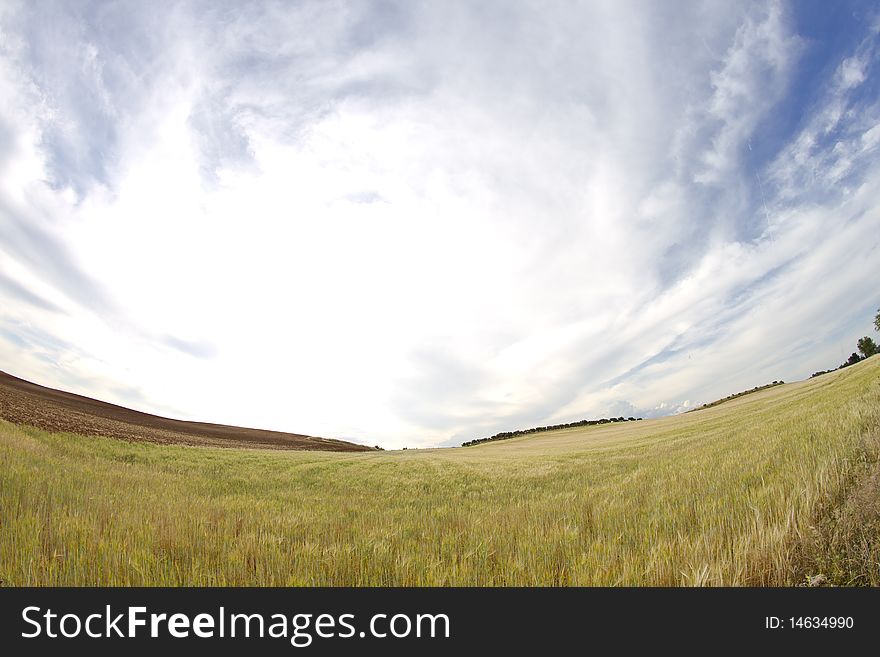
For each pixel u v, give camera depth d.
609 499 11.04
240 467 28.64
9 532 6.71
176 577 5.59
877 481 6.16
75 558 5.85
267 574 5.78
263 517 9.78
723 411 56.69
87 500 10.12
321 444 81.12
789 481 7.67
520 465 26.97
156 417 77.69
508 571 5.61
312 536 7.82
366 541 7.21
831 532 5.23
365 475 25.70
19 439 20.86
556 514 9.66
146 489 14.38
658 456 22.06
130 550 6.24
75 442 28.19
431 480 22.88
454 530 8.39
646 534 6.76
